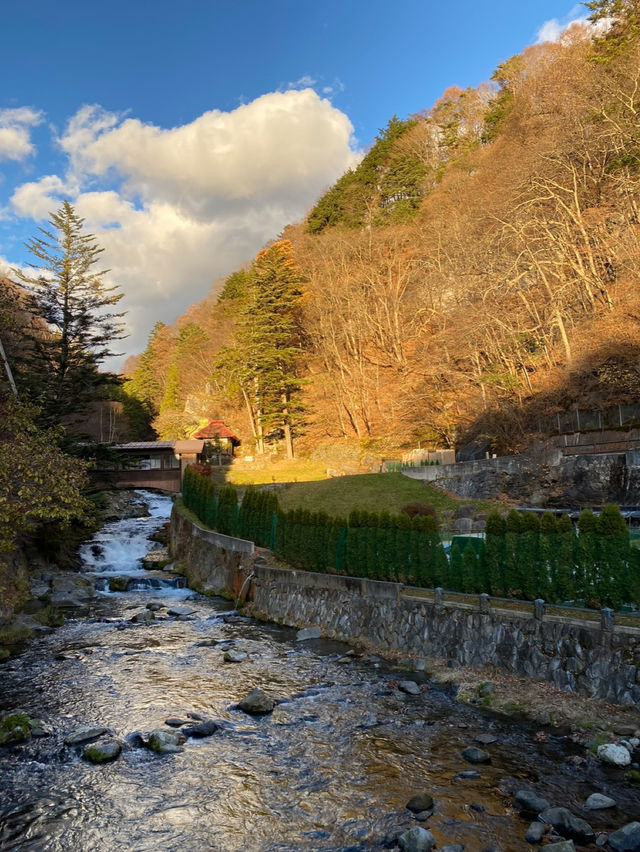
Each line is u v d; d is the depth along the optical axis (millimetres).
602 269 47188
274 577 25172
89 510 34938
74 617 25312
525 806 9508
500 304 50344
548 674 14500
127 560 39375
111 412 96375
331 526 24000
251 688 15938
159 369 120375
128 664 18281
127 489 59062
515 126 71312
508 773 10688
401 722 13242
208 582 31453
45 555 34438
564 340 43281
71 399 42656
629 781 10234
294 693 15430
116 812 9859
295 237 99938
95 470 43438
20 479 21828
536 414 44281
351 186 94625
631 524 26031
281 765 11375
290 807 9828
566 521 16156
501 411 47406
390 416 63625
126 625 23609
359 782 10570
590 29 71750
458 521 33656
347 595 21422
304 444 67562
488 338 50500
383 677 16484
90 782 10914
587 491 33750
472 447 48688
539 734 12250
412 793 10109
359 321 70375
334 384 70188
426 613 18109
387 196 91625
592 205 50281
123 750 12250
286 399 64812
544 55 80375
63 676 17172
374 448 60625
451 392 57219
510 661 15438
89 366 42719
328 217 93750
